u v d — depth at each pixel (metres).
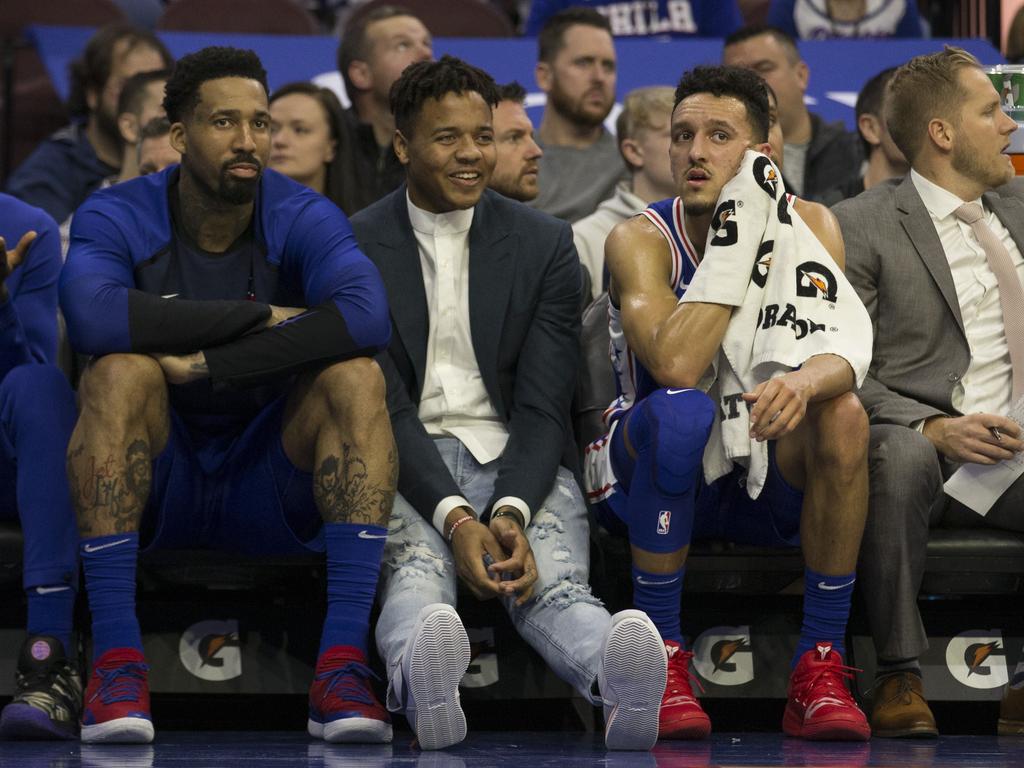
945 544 9.77
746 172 9.22
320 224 9.36
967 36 19.77
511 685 9.55
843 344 8.88
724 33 19.41
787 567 9.76
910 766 7.22
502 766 7.09
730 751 8.05
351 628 8.57
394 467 8.78
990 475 9.81
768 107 9.59
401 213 10.30
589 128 15.88
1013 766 7.24
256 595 10.10
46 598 8.71
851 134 16.30
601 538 9.81
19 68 18.55
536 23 19.77
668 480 8.58
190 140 9.07
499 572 8.88
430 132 9.87
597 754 7.88
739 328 9.06
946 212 10.57
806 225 9.30
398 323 9.98
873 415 10.05
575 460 9.95
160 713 10.38
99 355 8.65
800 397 8.52
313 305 9.17
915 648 9.11
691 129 9.34
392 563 9.20
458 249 10.17
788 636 9.74
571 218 15.43
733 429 9.04
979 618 9.77
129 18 19.81
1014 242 10.71
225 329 8.71
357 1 22.39
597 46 15.63
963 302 10.47
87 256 9.02
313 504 9.29
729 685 9.63
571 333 10.08
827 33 19.39
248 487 9.19
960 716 10.22
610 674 7.90
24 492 8.80
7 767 6.91
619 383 9.91
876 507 9.21
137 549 8.60
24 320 10.05
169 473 9.11
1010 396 10.40
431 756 7.66
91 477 8.39
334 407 8.73
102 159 15.94
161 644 9.36
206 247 9.41
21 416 8.88
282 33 19.69
